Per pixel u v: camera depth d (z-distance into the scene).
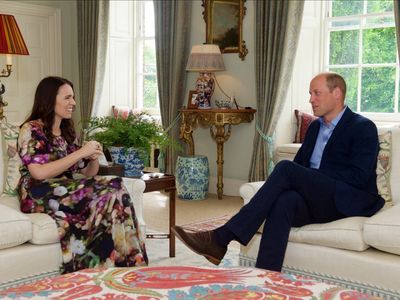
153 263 3.11
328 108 2.66
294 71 5.18
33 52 6.51
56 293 1.50
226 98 5.42
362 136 2.54
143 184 2.82
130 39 6.82
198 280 1.62
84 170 2.85
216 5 5.35
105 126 3.11
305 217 2.46
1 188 2.78
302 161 2.82
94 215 2.46
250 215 2.42
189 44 5.67
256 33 4.95
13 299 1.45
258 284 1.58
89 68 6.50
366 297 1.49
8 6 6.20
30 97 6.53
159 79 5.79
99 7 6.30
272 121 4.93
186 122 5.34
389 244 2.15
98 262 2.41
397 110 4.91
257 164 5.04
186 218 4.36
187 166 5.13
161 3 5.69
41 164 2.53
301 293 1.51
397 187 2.63
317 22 5.30
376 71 5.02
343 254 2.25
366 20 5.05
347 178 2.51
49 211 2.47
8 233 2.17
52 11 6.63
